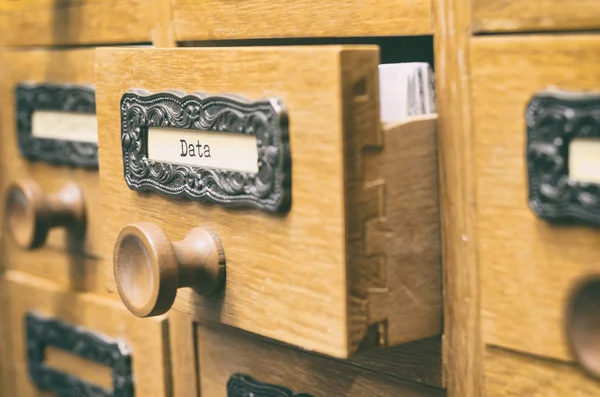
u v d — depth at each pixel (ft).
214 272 1.81
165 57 1.87
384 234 1.60
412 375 1.79
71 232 2.71
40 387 2.92
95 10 2.48
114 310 2.56
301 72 1.57
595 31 1.40
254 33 2.00
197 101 1.78
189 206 1.88
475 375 1.64
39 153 2.71
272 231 1.68
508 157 1.51
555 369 1.51
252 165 1.69
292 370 2.07
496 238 1.55
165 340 2.41
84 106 2.49
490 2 1.53
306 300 1.62
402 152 1.61
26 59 2.76
